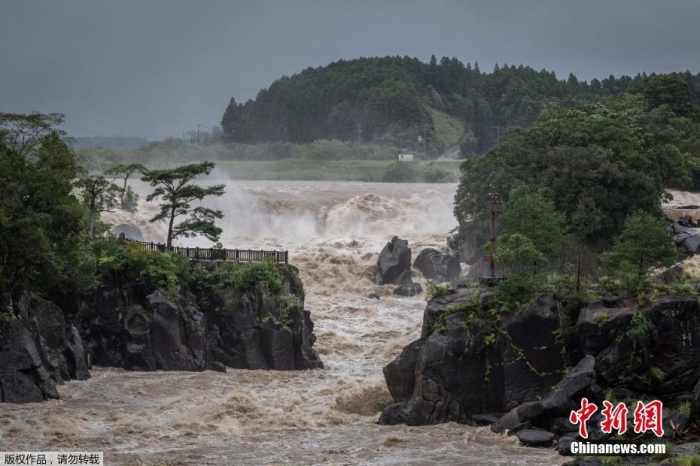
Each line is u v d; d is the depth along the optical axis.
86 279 157.88
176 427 126.12
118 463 110.00
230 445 118.88
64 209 149.50
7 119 159.88
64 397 138.38
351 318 195.62
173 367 159.88
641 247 151.50
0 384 134.00
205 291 170.00
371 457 112.75
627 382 121.31
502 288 129.75
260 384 151.50
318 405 138.62
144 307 162.50
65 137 172.12
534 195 176.50
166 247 180.25
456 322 129.50
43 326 147.25
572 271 163.00
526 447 116.38
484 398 127.81
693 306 121.94
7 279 140.50
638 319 121.19
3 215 139.38
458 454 113.50
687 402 118.44
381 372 160.50
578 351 125.25
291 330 165.12
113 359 160.38
